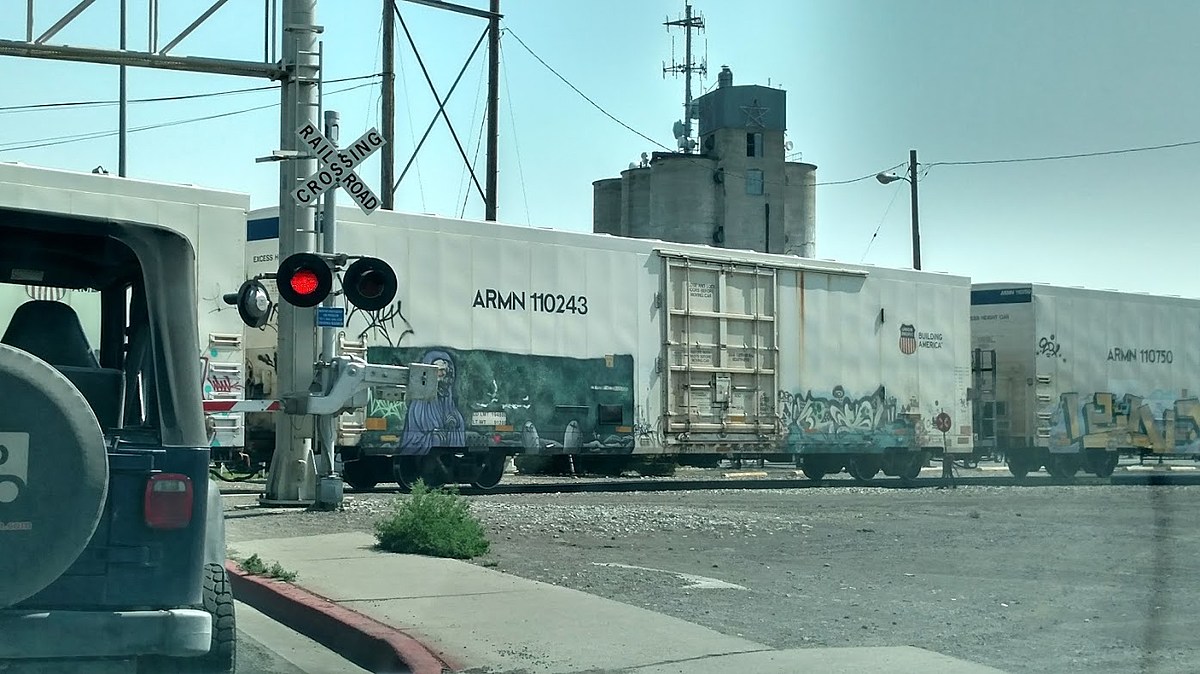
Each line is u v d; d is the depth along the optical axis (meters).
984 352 31.94
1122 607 9.63
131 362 6.12
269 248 21.16
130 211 19.39
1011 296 31.66
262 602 9.81
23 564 4.96
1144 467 40.09
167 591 5.50
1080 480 31.58
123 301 6.64
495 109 29.42
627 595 9.77
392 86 27.86
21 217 5.55
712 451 24.86
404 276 20.89
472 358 21.62
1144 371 33.81
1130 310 33.59
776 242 74.75
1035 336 31.30
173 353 5.66
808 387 26.59
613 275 23.64
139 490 5.47
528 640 7.93
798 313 26.58
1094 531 15.63
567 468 24.09
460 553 11.72
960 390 29.84
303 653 8.29
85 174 19.02
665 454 24.36
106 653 5.30
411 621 8.48
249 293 12.62
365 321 20.33
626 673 7.09
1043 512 18.94
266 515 15.37
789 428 26.17
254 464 21.53
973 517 17.48
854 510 18.59
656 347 24.20
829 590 10.26
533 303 22.48
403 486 21.78
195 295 5.82
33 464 4.99
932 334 29.30
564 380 22.81
